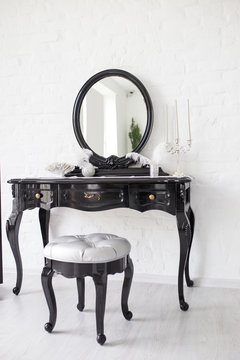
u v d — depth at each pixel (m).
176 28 2.48
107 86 2.57
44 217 2.57
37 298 2.22
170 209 2.04
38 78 2.72
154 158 2.43
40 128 2.72
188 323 1.84
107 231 2.64
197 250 2.47
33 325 1.84
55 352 1.57
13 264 2.79
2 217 2.79
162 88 2.51
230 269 2.42
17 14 2.75
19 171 2.77
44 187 2.21
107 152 2.56
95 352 1.57
